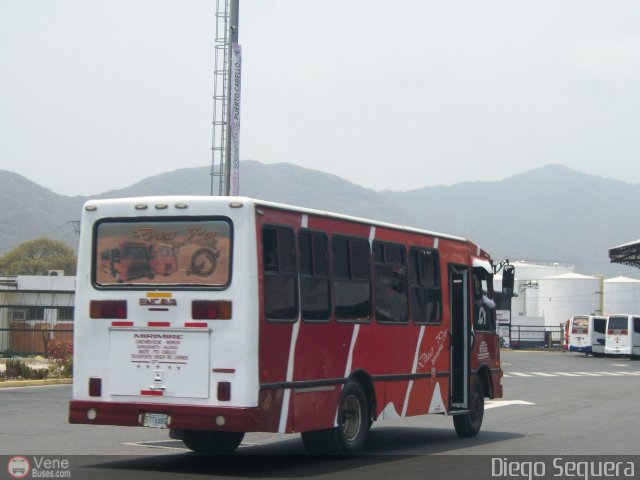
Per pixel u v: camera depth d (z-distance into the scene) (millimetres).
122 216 12328
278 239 12094
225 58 32031
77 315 12391
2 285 58969
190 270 11898
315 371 12594
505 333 92312
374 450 14820
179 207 12023
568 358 68312
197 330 11734
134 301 12094
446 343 16312
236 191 31062
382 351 14242
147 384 11945
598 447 15305
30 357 42406
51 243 149125
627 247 56562
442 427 18938
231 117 30953
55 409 20047
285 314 12094
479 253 17781
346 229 13492
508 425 19141
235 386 11508
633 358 69312
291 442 15750
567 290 123375
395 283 14727
